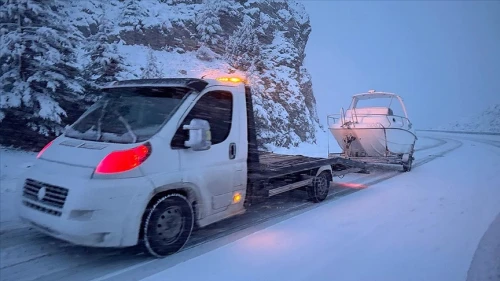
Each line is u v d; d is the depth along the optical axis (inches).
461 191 319.3
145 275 145.6
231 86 203.2
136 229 148.6
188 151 170.7
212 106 187.9
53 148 169.5
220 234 197.8
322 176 281.1
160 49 665.6
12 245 170.1
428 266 157.8
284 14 924.0
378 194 309.9
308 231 205.0
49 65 334.0
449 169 462.3
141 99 184.9
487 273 151.4
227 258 164.2
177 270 150.8
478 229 209.8
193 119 167.8
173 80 188.1
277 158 292.0
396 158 435.8
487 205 267.3
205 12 721.0
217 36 735.1
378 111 444.5
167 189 160.7
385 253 172.2
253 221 224.1
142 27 652.1
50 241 176.9
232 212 198.7
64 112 340.8
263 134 596.4
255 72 691.4
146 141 157.0
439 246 182.1
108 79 389.4
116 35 613.6
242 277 145.3
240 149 201.0
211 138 184.4
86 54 405.1
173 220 165.2
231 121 197.3
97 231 139.6
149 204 156.6
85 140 168.1
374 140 425.1
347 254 170.6
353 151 456.8
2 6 333.1
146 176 151.7
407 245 183.5
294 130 721.6
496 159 554.9
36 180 153.3
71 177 144.1
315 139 763.4
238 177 198.8
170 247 164.1
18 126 342.0
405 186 347.6
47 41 342.0
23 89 323.9
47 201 146.9
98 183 141.2
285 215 239.8
